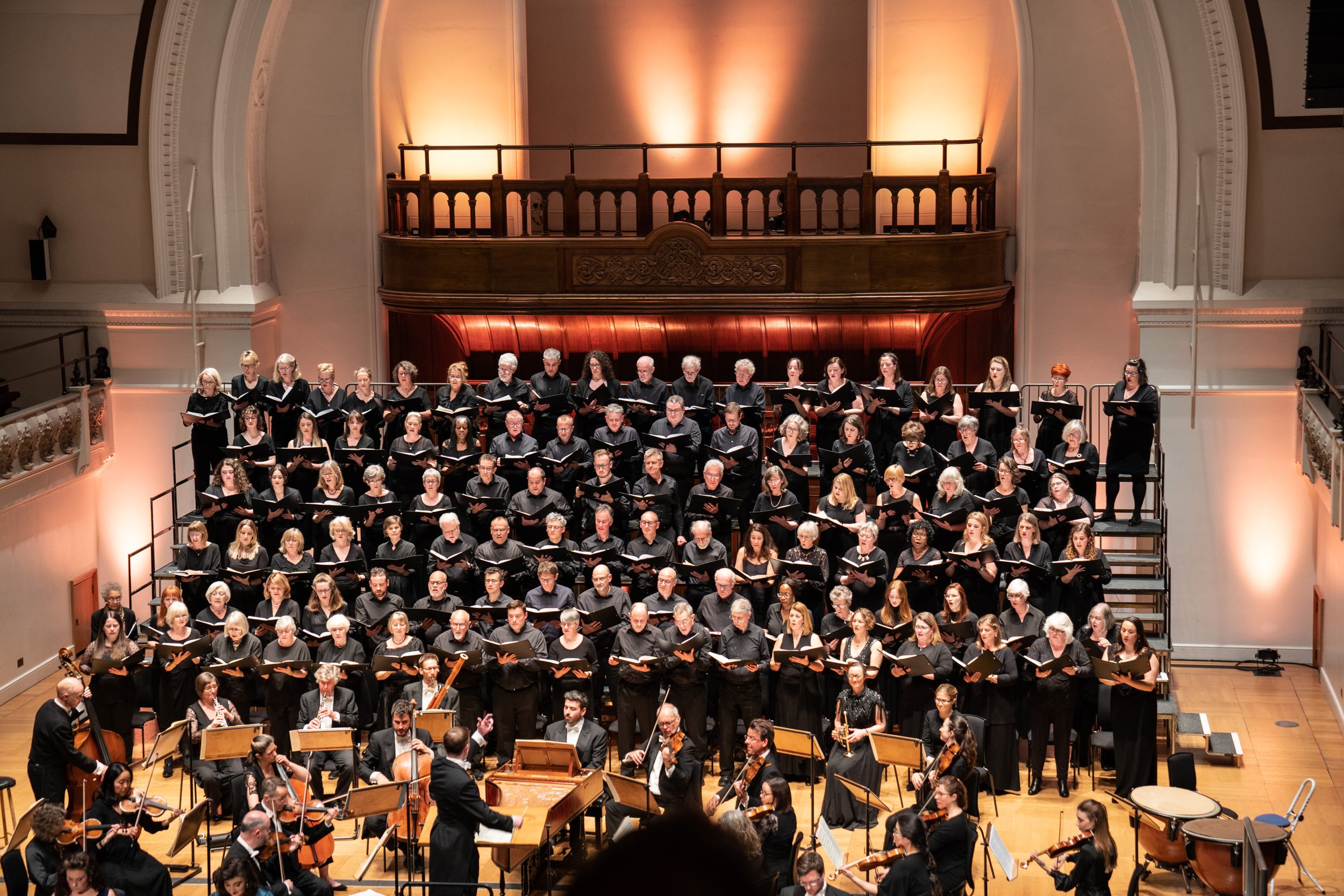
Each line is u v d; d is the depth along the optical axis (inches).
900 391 537.6
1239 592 609.0
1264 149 584.1
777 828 358.3
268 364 661.3
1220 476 604.7
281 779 381.1
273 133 659.4
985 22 658.2
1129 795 433.1
